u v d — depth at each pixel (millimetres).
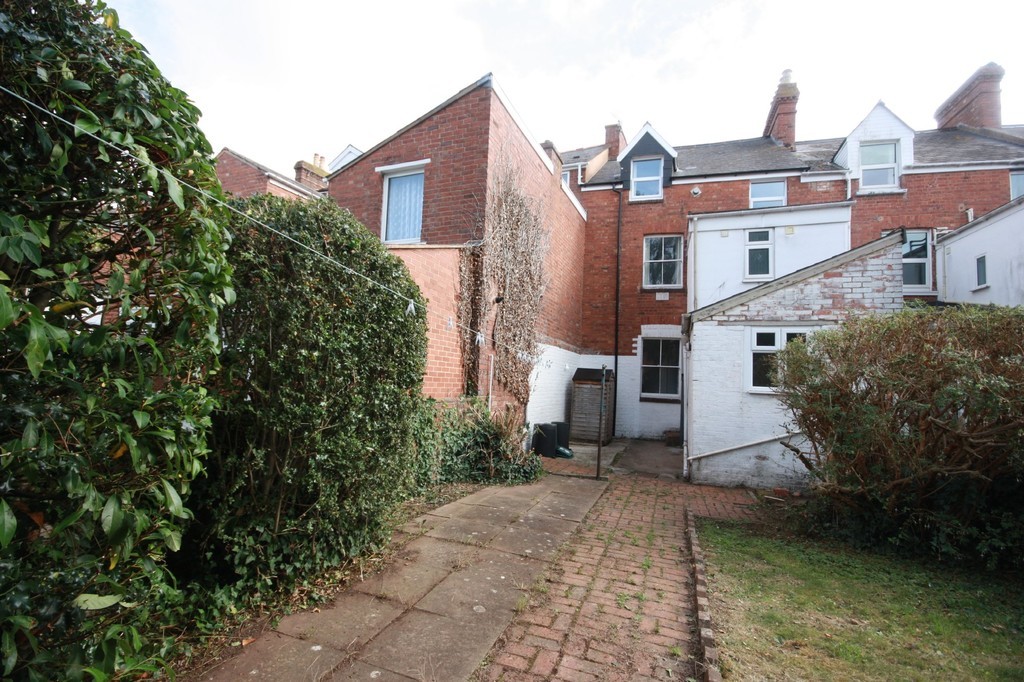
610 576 4238
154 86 1996
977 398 4457
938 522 4910
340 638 3053
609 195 15961
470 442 7867
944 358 4684
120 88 1816
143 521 1907
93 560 1835
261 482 3369
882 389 5105
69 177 1859
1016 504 4949
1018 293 9594
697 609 3619
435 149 9336
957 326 4918
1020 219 9539
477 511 5941
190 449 2193
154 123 1916
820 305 8648
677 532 5625
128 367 1955
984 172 13188
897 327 5102
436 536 4965
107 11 1934
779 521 6320
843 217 11812
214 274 2152
